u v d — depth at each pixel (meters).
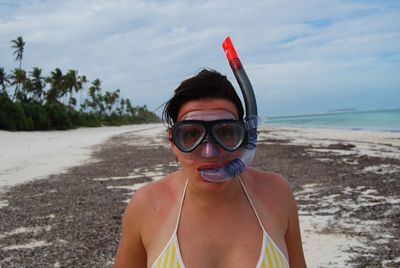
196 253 1.57
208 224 1.61
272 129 51.12
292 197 1.81
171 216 1.66
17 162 17.39
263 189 1.76
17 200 9.27
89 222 7.13
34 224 7.11
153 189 1.77
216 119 1.47
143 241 1.72
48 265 5.15
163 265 1.57
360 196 8.74
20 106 52.31
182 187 1.71
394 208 7.57
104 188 10.50
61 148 25.52
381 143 23.33
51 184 11.38
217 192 1.60
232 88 1.57
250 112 1.55
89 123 81.44
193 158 1.49
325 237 5.89
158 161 16.55
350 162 14.73
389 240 5.70
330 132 39.19
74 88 76.19
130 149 24.00
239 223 1.62
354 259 5.00
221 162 1.48
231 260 1.57
